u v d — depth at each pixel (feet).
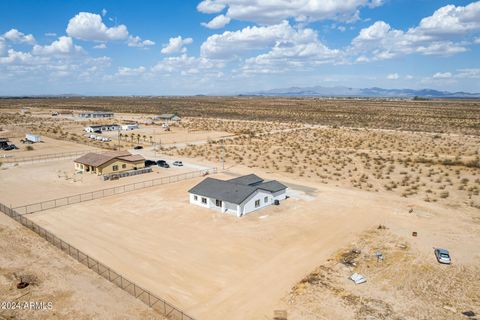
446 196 160.56
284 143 304.09
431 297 84.43
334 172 207.92
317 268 97.91
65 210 142.72
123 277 92.32
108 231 122.31
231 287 88.58
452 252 107.55
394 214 140.05
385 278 92.79
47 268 95.61
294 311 78.54
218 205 143.33
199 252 107.24
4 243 109.81
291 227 126.72
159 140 336.29
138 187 176.86
